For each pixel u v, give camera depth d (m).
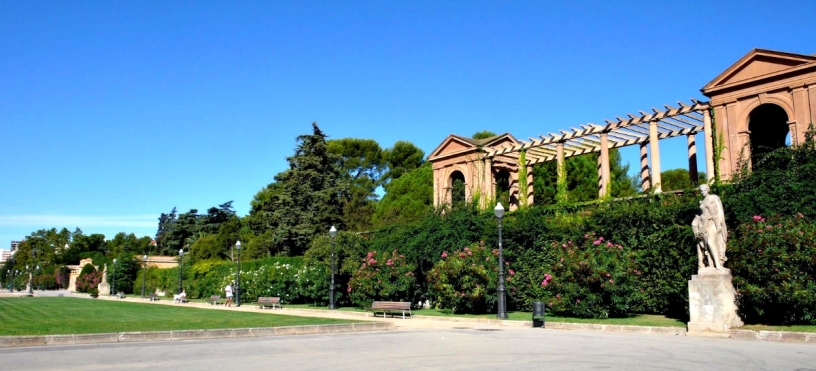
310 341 14.27
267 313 25.95
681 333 16.36
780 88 25.09
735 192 20.83
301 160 55.31
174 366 9.95
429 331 17.44
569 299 20.61
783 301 15.62
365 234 34.94
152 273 60.59
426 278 27.91
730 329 15.52
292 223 53.03
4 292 80.56
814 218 18.28
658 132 32.31
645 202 22.61
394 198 55.25
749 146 25.84
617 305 19.98
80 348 12.59
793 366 9.98
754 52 25.78
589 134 31.16
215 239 71.31
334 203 54.94
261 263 43.00
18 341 12.98
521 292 24.53
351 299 30.30
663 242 20.50
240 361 10.60
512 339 14.74
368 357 11.19
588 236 22.34
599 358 11.02
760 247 16.25
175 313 25.36
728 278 16.20
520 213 26.59
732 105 26.48
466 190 37.22
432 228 29.11
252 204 74.38
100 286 64.25
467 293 23.78
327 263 31.48
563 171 32.06
